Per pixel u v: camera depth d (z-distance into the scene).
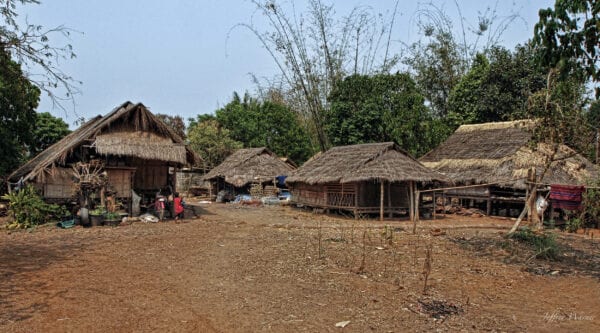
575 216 17.52
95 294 6.99
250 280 7.86
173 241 12.18
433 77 33.94
